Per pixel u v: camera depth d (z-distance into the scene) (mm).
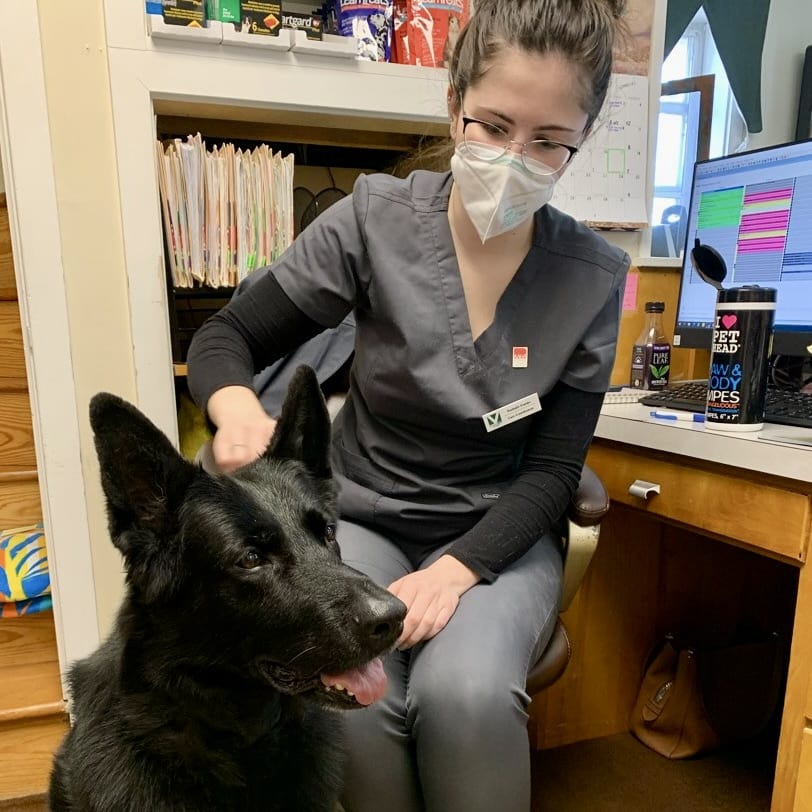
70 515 1680
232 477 1003
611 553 1878
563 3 1079
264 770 1026
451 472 1304
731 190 1729
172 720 970
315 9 2014
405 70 1771
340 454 1382
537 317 1264
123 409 883
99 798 956
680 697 1866
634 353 1966
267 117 1822
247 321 1303
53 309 1595
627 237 2113
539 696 1872
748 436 1212
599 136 2008
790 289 1601
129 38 1536
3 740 1642
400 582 1120
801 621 1146
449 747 1007
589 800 1674
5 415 1892
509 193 1168
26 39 1477
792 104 2652
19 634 1910
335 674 892
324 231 1283
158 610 934
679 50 2461
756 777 1782
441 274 1246
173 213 1670
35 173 1534
